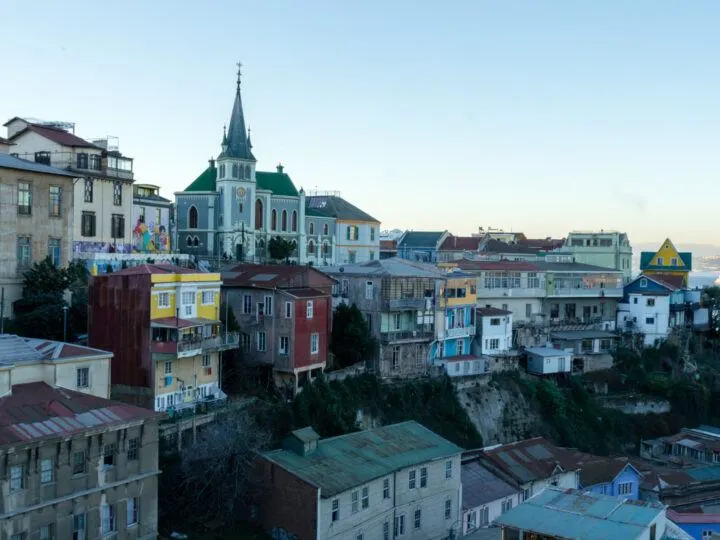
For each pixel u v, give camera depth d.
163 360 59.53
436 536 61.44
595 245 141.00
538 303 106.06
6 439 41.06
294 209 119.12
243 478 54.59
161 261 84.81
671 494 70.44
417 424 67.25
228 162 110.00
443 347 88.44
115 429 46.31
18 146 80.56
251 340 71.62
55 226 72.00
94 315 61.72
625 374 103.31
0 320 61.59
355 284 83.75
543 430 87.56
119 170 83.00
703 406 101.94
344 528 53.88
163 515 52.81
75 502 44.28
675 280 126.12
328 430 67.31
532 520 46.75
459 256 138.25
